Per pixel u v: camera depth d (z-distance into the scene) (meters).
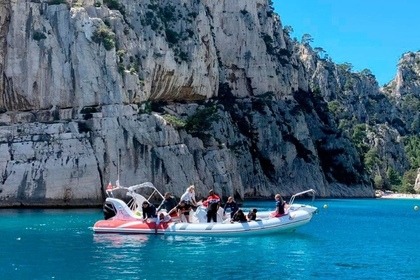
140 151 83.69
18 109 83.62
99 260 33.47
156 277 28.95
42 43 83.25
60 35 83.69
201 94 109.81
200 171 95.06
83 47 83.19
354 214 78.94
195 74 106.50
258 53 135.75
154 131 87.25
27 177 77.50
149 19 98.81
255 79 134.25
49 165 77.88
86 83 82.25
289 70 147.25
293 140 137.50
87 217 60.84
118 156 81.06
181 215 46.41
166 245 39.56
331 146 153.50
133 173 82.38
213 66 114.12
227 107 126.19
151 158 84.62
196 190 90.38
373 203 119.62
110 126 81.50
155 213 45.75
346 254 37.81
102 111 82.00
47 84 82.81
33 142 79.00
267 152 129.50
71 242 40.75
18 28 83.75
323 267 32.84
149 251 36.94
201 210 46.50
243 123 127.81
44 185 77.31
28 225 52.06
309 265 33.31
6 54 83.94
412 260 35.97
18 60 83.38
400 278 30.36
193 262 33.22
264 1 146.00
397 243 44.19
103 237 43.50
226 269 31.39
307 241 43.44
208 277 29.25
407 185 190.38
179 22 107.06
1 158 78.06
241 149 119.75
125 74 86.31
